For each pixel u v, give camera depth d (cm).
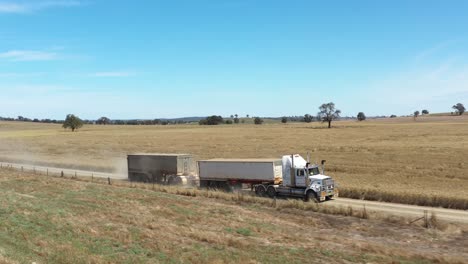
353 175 4359
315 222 2620
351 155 5809
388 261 1764
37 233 1827
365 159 5400
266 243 2000
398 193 3309
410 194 3259
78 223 2131
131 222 2284
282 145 7412
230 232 2206
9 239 1667
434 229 2480
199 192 3625
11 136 12519
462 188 3553
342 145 7088
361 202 3288
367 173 4459
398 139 8100
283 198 3528
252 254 1758
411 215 2803
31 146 9119
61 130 15775
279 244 1991
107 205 2784
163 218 2480
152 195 3344
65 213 2364
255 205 3145
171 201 3084
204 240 1977
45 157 7250
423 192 3347
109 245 1750
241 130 12825
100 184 4034
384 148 6366
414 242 2219
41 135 12606
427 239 2280
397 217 2706
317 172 3550
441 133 9181
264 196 3647
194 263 1584
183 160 4425
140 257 1598
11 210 2278
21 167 5800
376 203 3244
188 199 3288
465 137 8056
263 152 6506
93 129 16350
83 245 1695
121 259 1543
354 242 2109
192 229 2184
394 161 5147
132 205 2828
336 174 4456
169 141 9031
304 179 3450
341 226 2545
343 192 3569
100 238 1852
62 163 6262
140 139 9838
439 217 2744
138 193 3409
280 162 3697
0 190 3238
